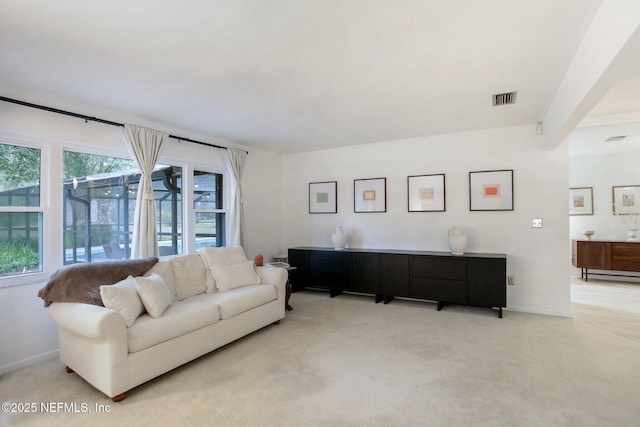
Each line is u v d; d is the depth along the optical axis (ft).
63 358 8.38
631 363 8.54
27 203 9.19
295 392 7.30
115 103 10.24
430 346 9.77
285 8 5.57
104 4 5.38
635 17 4.40
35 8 5.48
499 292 12.32
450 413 6.44
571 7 5.62
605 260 19.30
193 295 10.78
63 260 9.91
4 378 8.10
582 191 20.85
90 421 6.32
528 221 13.19
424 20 5.97
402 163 15.61
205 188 14.67
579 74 7.03
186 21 5.93
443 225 14.74
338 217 17.34
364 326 11.62
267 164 17.99
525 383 7.55
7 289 8.63
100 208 10.85
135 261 9.84
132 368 7.26
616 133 14.70
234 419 6.35
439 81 8.76
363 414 6.45
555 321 12.03
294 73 8.20
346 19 5.92
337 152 17.33
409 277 13.91
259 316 10.98
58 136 9.64
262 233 17.46
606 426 5.98
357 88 9.20
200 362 8.88
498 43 6.81
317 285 16.06
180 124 12.61
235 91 9.35
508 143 13.48
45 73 8.07
